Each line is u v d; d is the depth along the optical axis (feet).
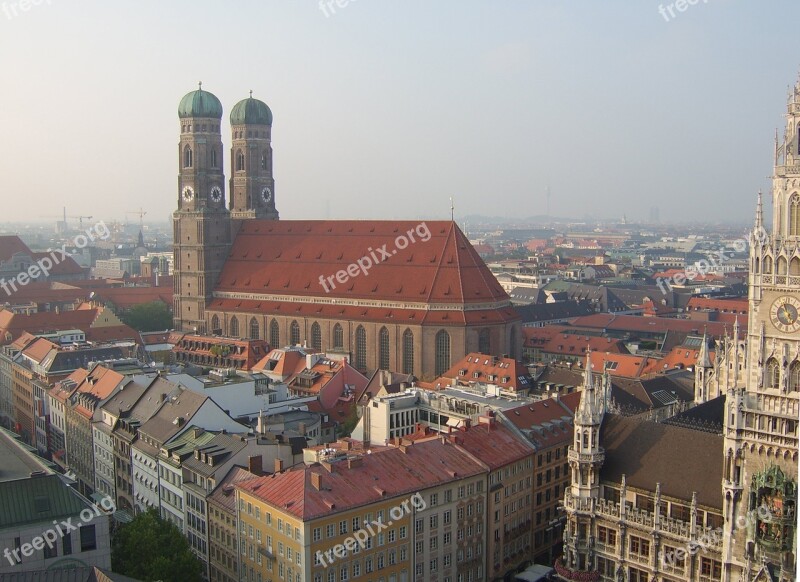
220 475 436.76
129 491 535.60
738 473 319.27
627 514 367.04
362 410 557.74
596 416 387.96
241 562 405.80
